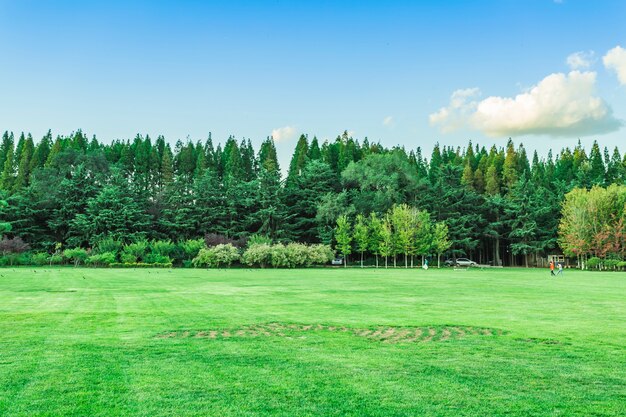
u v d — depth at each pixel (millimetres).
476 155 129625
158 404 6375
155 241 69750
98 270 47969
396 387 7164
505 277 40281
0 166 107188
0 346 9922
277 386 7191
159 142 122750
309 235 83188
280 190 79188
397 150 89688
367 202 76688
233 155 103188
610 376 7805
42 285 26688
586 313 15383
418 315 14797
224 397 6676
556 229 80875
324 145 116875
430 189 82750
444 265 80562
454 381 7480
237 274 42500
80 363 8484
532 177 97375
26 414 5980
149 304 17641
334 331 11930
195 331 11836
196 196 78000
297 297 20656
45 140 108000
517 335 11352
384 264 80062
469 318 14141
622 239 67688
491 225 82375
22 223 70250
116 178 79812
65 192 73250
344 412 6094
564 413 6102
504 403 6465
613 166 102625
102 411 6102
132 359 8828
